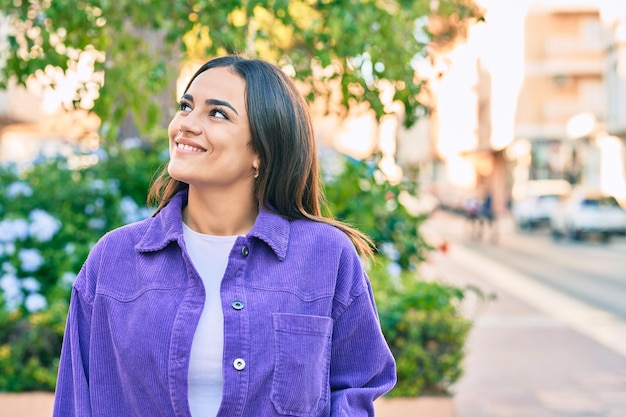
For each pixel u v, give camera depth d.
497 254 19.97
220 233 1.83
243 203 1.84
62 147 6.07
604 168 33.72
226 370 1.67
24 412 4.22
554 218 25.45
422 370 4.55
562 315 10.07
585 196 24.66
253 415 1.69
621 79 29.91
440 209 46.16
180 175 1.76
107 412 1.75
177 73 4.31
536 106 37.62
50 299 4.67
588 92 37.50
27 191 5.56
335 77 4.27
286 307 1.73
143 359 1.68
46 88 4.28
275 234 1.79
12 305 4.40
